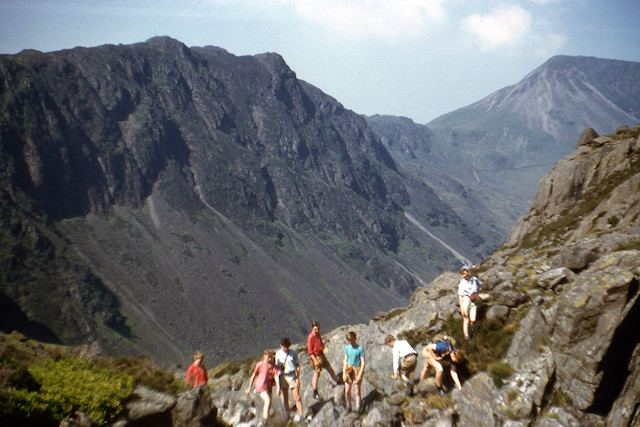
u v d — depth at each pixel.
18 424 5.52
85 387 6.67
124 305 188.12
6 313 150.88
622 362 8.95
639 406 8.45
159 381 8.36
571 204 29.11
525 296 11.51
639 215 16.64
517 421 8.88
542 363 9.62
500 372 9.87
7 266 172.38
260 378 10.09
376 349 12.25
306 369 12.72
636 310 8.84
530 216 32.38
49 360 7.32
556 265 12.49
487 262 29.34
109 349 160.62
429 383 10.02
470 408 9.19
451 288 14.46
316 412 10.29
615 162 28.47
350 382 10.03
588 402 8.81
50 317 162.25
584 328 9.14
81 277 187.88
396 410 9.55
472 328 11.43
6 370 6.17
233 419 10.70
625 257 10.38
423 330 12.29
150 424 7.00
